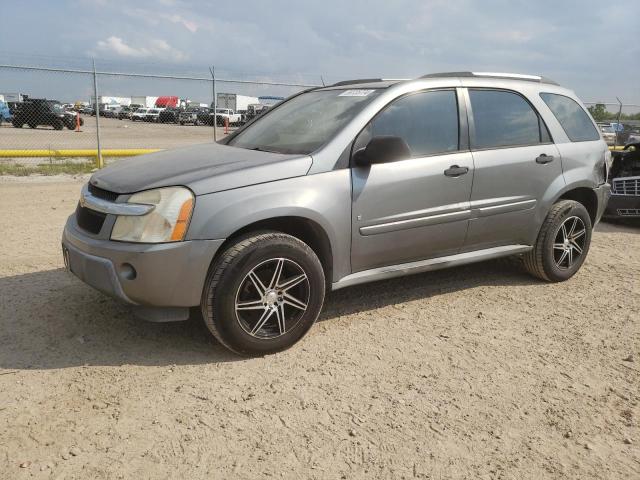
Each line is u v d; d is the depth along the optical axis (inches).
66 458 99.0
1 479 93.2
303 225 147.2
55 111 1037.2
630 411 119.9
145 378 127.2
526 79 197.0
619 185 314.2
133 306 134.5
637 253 254.4
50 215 295.1
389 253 158.7
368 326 159.6
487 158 173.9
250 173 136.6
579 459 103.8
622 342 154.3
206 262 129.3
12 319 155.6
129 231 127.9
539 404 121.6
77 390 121.1
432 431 110.7
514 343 151.5
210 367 133.3
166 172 138.9
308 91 196.4
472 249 179.2
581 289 197.8
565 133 198.5
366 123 153.9
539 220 190.5
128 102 2233.0
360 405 118.9
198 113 1210.6
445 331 157.8
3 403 115.0
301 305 141.6
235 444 104.7
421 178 159.0
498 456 103.9
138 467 97.5
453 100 172.6
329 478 96.6
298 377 129.6
